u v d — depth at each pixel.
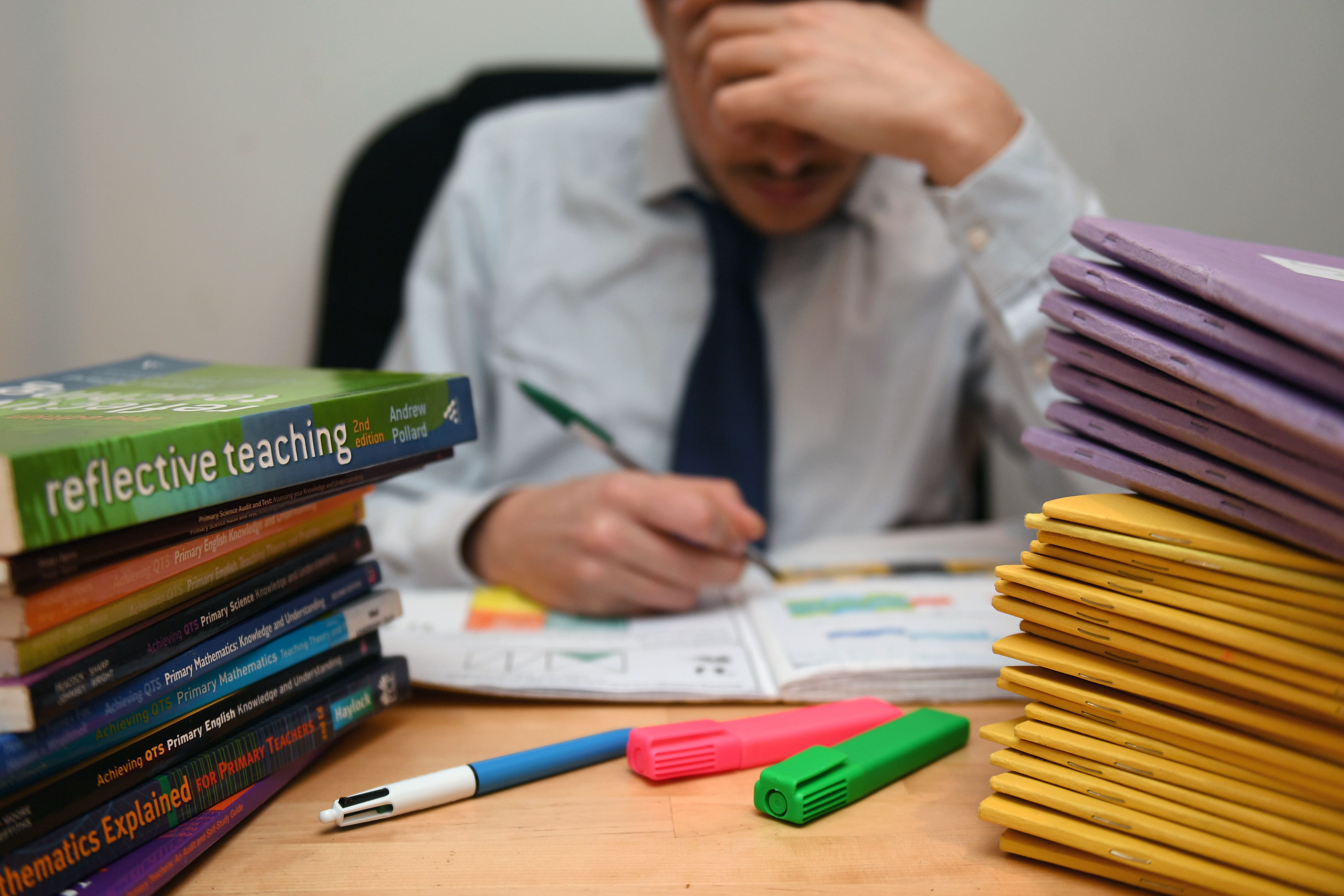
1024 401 0.73
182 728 0.36
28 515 0.28
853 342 1.01
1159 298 0.33
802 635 0.56
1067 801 0.34
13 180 1.17
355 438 0.40
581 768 0.43
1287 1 1.17
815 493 1.01
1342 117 1.18
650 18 0.98
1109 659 0.35
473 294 1.11
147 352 1.24
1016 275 0.69
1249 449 0.31
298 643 0.42
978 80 0.71
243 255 1.23
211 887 0.34
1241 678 0.31
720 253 0.98
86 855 0.32
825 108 0.71
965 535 0.84
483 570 0.74
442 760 0.44
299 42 1.19
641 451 1.04
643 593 0.63
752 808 0.39
